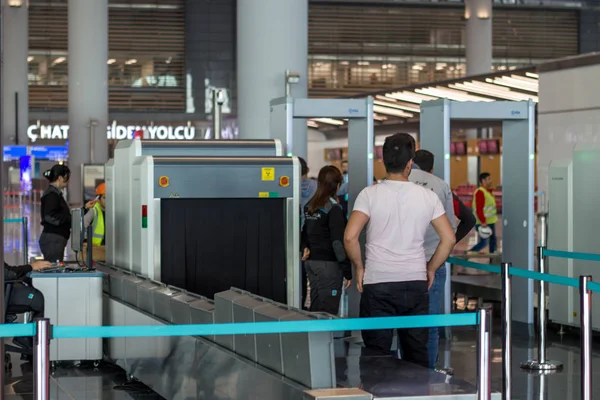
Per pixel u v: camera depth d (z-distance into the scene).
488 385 5.95
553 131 18.95
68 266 10.87
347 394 5.82
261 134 18.78
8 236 30.66
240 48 18.97
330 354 6.02
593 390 9.01
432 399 6.02
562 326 12.34
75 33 48.47
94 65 48.50
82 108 48.47
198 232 10.38
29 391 8.99
